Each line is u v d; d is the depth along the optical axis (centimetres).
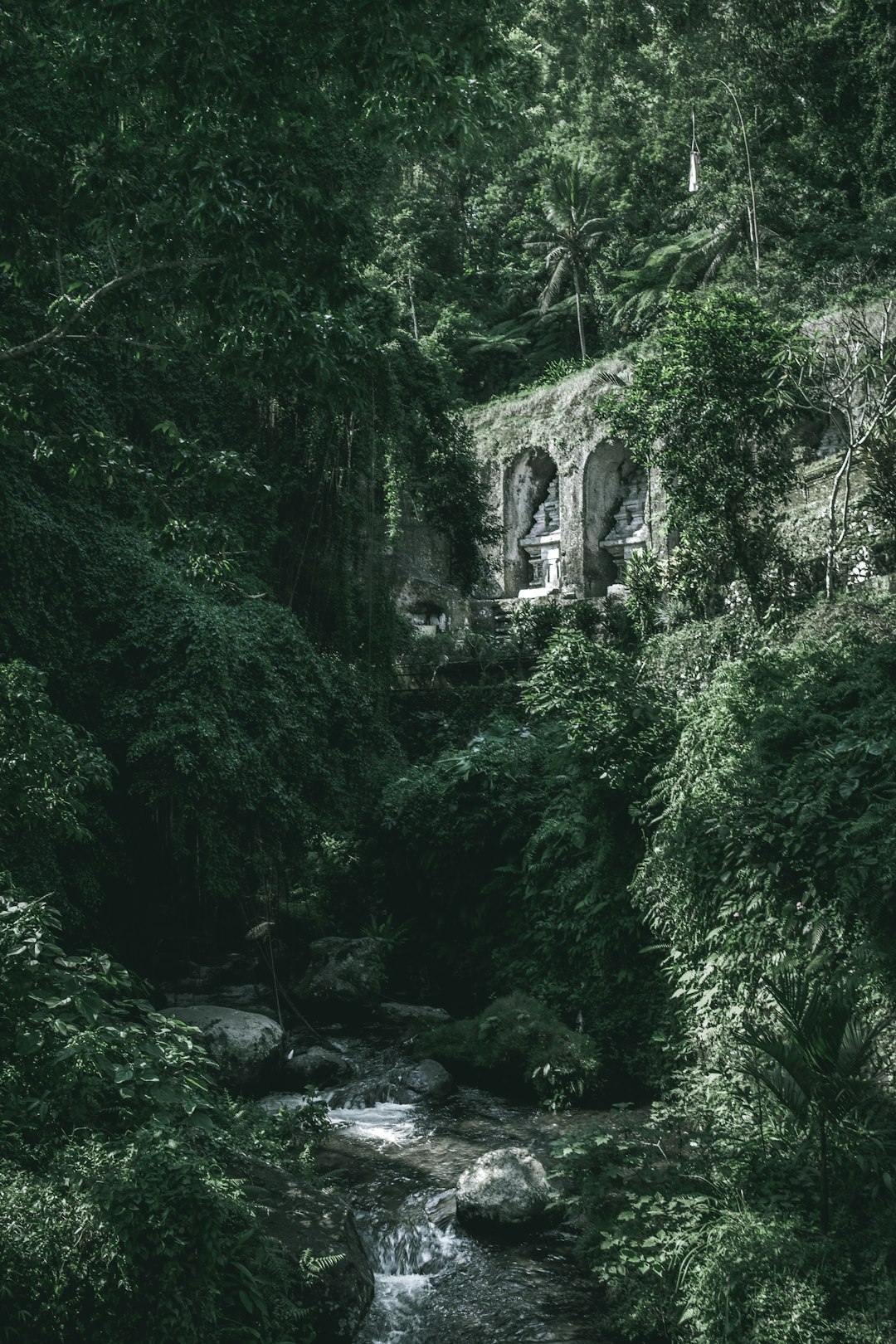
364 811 1366
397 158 1580
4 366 679
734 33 3294
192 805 1013
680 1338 543
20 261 713
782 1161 618
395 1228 685
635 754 991
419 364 1755
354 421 1533
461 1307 604
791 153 3222
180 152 670
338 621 1500
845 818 748
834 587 1345
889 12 3169
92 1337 439
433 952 1275
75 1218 455
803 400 1477
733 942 791
